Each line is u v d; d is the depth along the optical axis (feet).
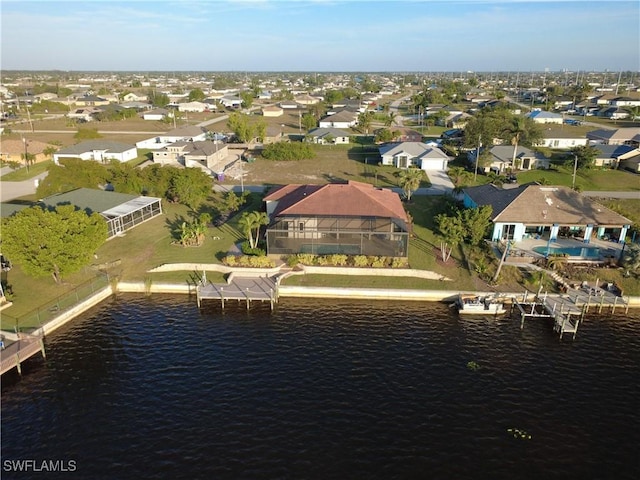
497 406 118.73
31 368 131.54
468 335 150.71
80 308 160.25
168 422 111.24
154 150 412.57
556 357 140.05
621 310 165.99
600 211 204.85
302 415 114.01
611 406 119.75
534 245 202.18
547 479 97.76
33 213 158.51
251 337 147.84
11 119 632.79
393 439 107.14
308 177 332.19
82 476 96.12
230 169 355.36
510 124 393.91
